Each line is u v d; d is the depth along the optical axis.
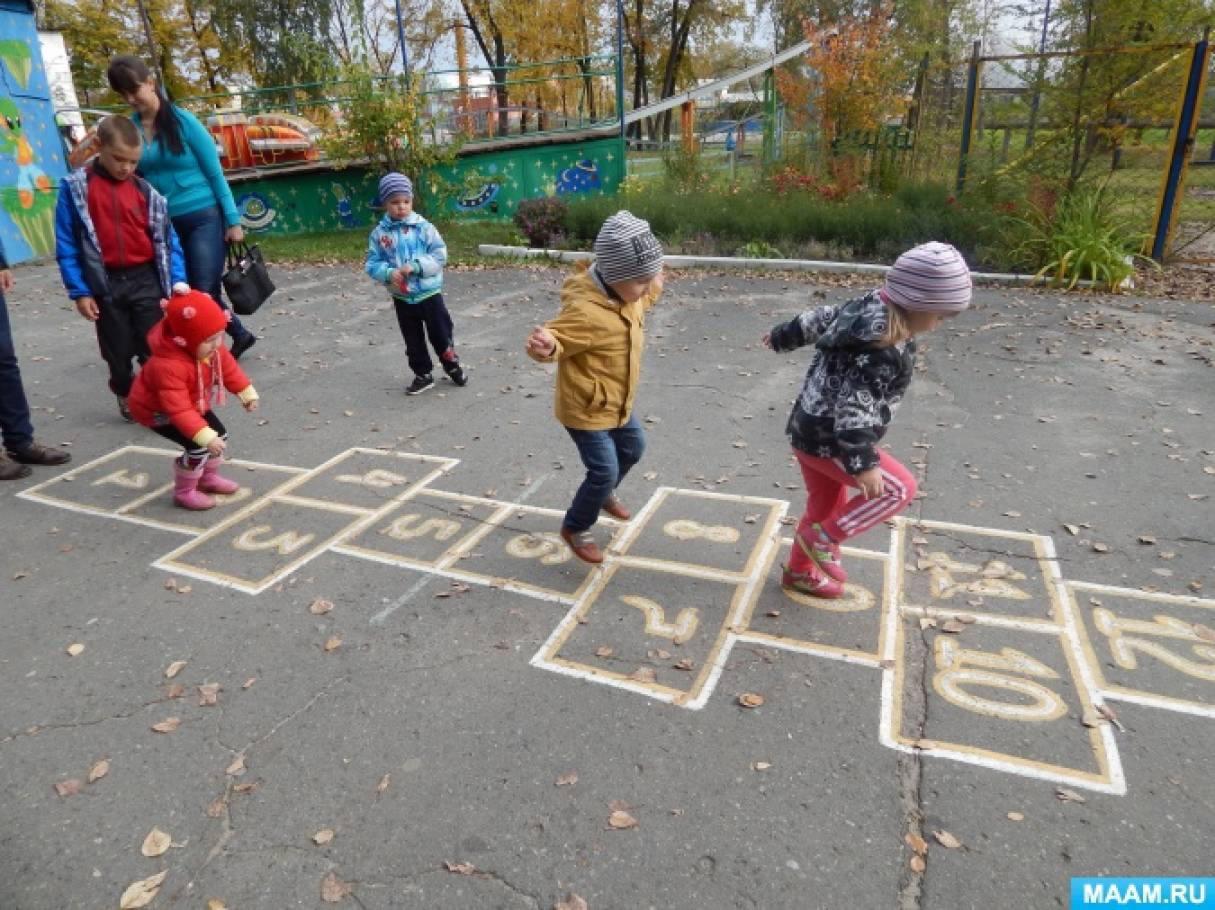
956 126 12.80
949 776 2.56
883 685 2.97
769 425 5.36
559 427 5.45
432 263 5.80
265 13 25.34
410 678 3.08
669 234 11.68
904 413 5.54
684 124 17.84
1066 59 9.88
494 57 28.23
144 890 2.26
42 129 11.68
